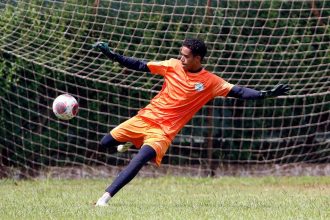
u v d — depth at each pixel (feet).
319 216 73.56
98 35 129.80
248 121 140.67
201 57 83.05
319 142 142.51
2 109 135.95
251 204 88.07
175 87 83.05
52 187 121.29
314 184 129.18
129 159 140.67
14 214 74.84
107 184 127.95
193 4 129.90
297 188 122.62
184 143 141.28
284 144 142.20
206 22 129.80
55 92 135.64
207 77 83.10
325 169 144.77
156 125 82.94
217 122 140.87
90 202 90.12
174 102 82.79
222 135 140.67
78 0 127.03
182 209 79.87
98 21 128.47
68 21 127.13
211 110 138.00
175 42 131.54
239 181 132.46
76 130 138.72
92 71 131.13
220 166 142.51
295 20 132.36
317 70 133.90
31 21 126.72
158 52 131.44
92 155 140.77
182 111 83.10
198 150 141.49
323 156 144.05
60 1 126.62
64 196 100.27
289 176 140.05
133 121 83.82
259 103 139.33
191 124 139.74
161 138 82.28
